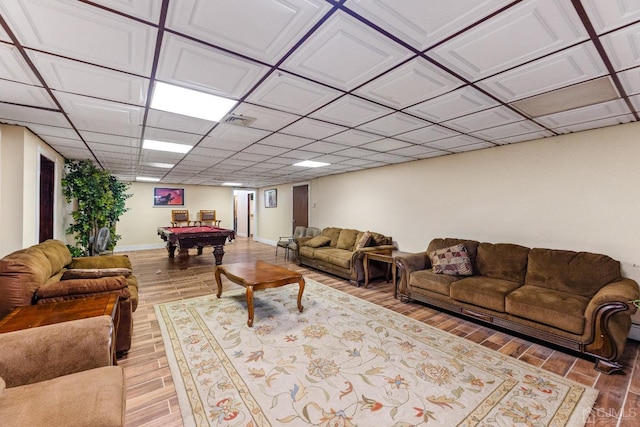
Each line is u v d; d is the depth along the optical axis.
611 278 2.62
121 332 2.32
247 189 10.40
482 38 1.45
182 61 1.66
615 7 1.21
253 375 2.08
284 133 3.17
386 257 4.07
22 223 2.93
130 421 1.63
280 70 1.78
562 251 3.01
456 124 2.83
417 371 2.14
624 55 1.58
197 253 7.52
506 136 3.26
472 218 4.00
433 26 1.35
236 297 3.87
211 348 2.46
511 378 2.06
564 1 1.19
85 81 1.91
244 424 1.61
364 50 1.56
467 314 3.04
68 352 1.43
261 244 9.49
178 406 1.76
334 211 6.60
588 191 2.98
